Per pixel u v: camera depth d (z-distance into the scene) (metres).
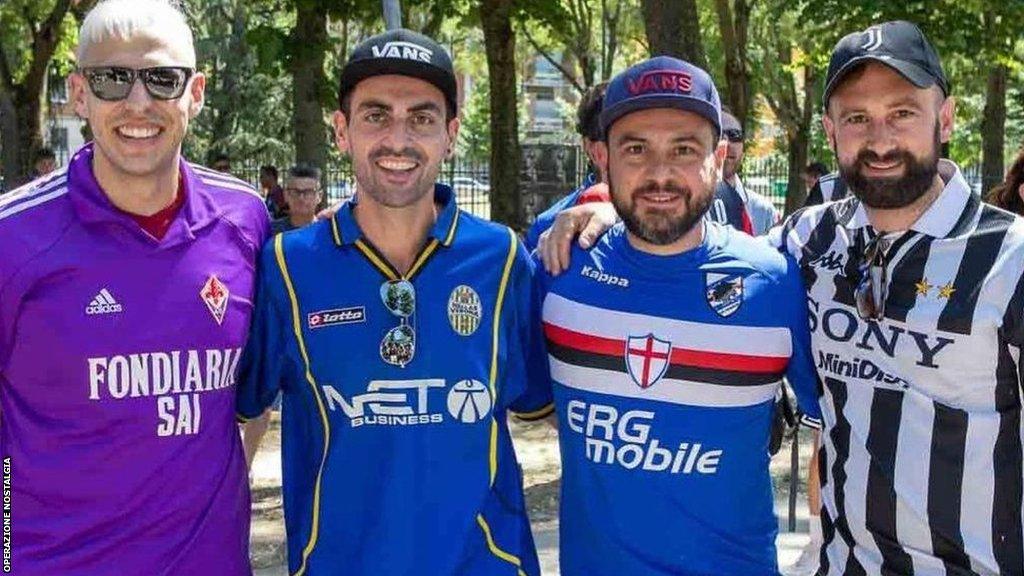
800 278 3.13
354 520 3.03
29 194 3.00
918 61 2.89
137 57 2.94
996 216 2.90
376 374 3.01
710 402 3.03
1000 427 2.83
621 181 3.07
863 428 2.99
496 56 16.89
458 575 3.01
